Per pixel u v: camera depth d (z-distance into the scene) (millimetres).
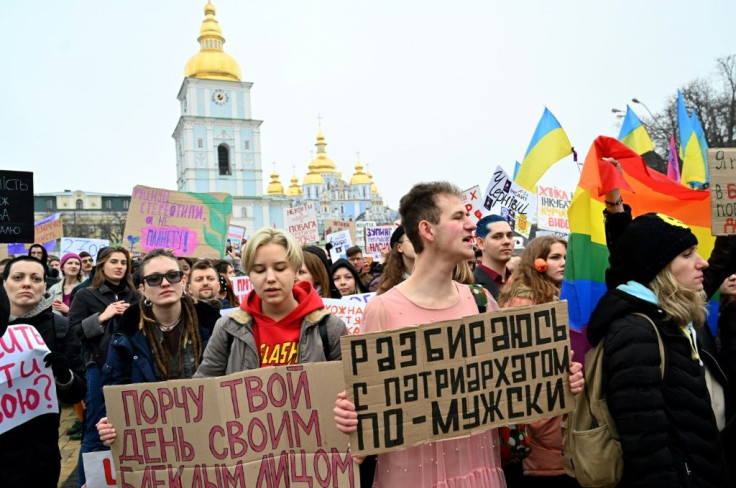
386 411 2293
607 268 2949
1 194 4477
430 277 2490
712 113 28531
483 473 2496
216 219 8406
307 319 2902
